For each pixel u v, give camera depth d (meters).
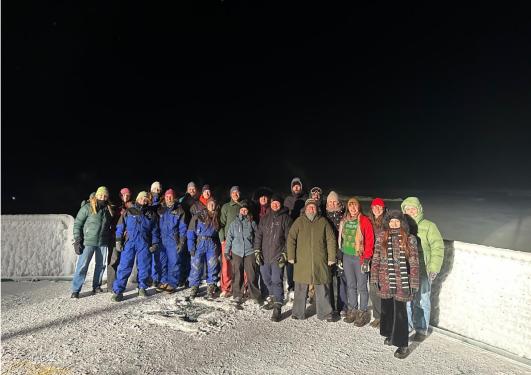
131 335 4.83
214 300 5.96
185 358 4.28
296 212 6.32
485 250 4.65
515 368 4.05
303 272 5.18
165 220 6.43
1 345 4.58
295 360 4.23
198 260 6.12
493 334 4.50
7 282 7.05
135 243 6.12
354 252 5.14
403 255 4.32
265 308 5.69
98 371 4.02
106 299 6.12
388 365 4.12
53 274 7.31
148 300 6.05
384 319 4.54
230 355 4.35
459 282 4.86
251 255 5.87
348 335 4.83
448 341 4.66
